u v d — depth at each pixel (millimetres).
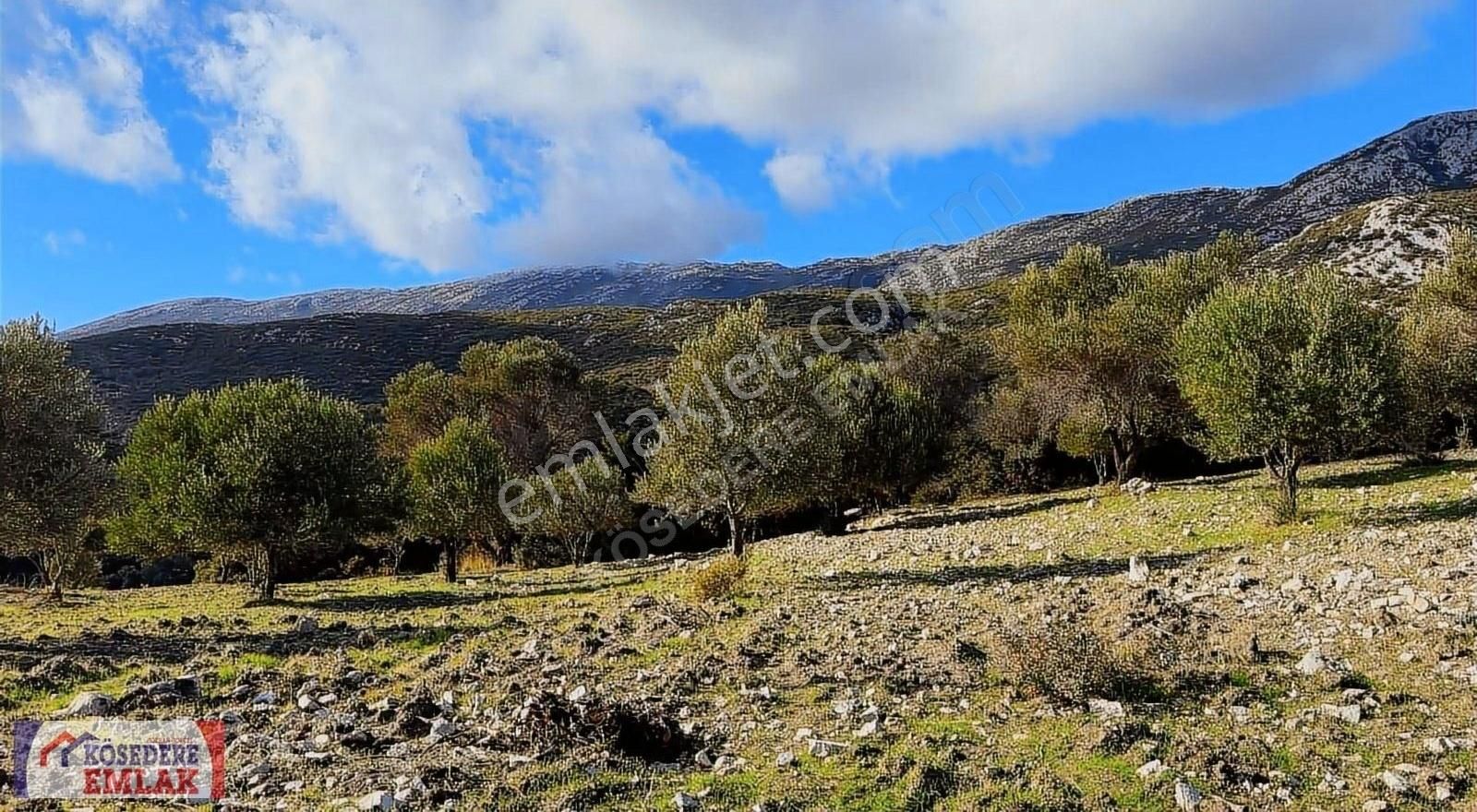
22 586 36562
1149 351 35438
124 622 19531
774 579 22031
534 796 7258
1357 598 12008
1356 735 7797
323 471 28031
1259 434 20203
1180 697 9258
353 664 13500
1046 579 17750
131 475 30625
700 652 12789
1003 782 7324
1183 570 16656
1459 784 6652
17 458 19172
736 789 7402
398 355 82562
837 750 8219
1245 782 7020
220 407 28781
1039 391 42719
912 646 12500
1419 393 29250
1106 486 38781
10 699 11227
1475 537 14875
